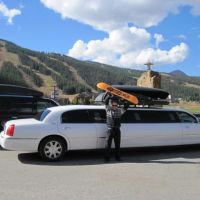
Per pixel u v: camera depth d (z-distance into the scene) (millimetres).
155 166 9953
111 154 11828
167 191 7371
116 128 10727
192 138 12344
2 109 13328
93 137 11023
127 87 13477
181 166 9969
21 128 10477
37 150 10570
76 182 8039
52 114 10859
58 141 10703
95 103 14000
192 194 7164
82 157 11289
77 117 11062
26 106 13609
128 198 6855
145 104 13164
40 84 197250
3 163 10180
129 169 9555
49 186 7660
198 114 14742
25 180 8172
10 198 6734
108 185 7809
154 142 11789
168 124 12023
